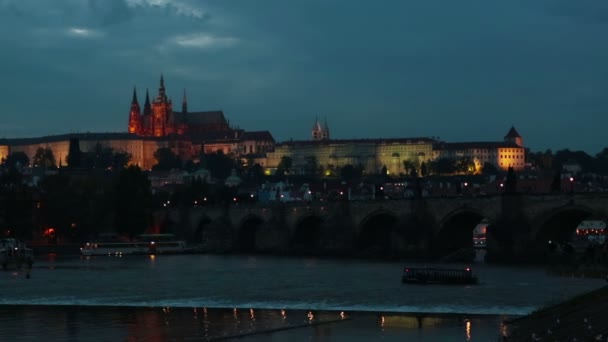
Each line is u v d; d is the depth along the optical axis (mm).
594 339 124000
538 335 136000
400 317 168375
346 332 152250
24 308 185125
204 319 167750
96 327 159125
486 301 188875
